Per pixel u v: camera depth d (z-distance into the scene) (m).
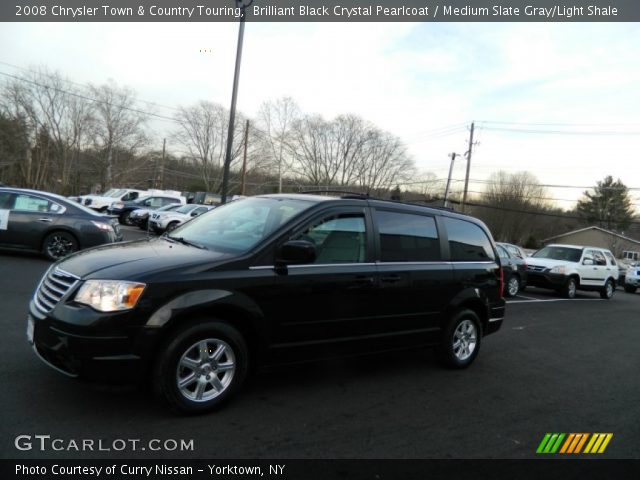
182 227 5.12
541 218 63.75
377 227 4.93
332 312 4.45
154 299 3.53
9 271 9.15
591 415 4.71
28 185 58.69
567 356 7.16
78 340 3.39
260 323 4.00
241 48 17.75
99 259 3.87
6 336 5.27
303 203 4.61
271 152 70.06
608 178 76.31
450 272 5.55
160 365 3.58
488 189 63.69
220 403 3.88
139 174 67.75
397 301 4.98
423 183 63.47
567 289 15.94
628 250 61.66
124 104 60.28
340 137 70.75
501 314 6.38
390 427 4.00
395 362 5.92
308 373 5.13
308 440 3.62
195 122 69.75
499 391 5.20
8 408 3.62
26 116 55.84
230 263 3.91
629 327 10.55
